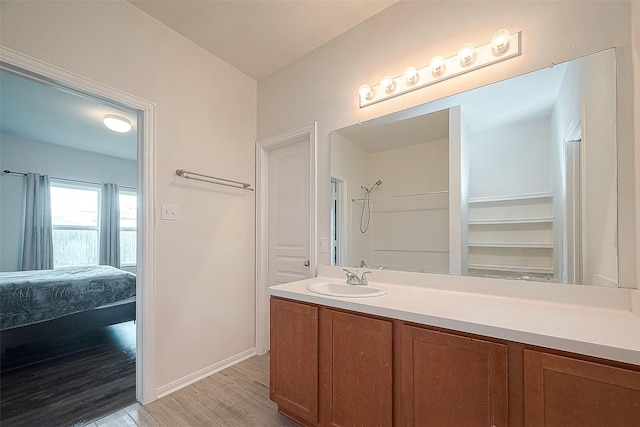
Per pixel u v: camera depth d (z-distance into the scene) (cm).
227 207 251
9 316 239
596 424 86
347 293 185
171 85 213
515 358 100
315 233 230
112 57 181
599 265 126
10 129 392
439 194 176
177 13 198
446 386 113
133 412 179
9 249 412
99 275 308
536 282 140
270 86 271
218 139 245
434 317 117
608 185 125
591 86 129
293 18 203
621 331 97
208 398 195
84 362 248
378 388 131
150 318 193
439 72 174
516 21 149
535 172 146
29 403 188
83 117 352
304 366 159
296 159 261
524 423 97
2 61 142
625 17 122
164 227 205
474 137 164
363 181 207
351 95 214
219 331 240
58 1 161
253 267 273
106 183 509
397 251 191
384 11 198
